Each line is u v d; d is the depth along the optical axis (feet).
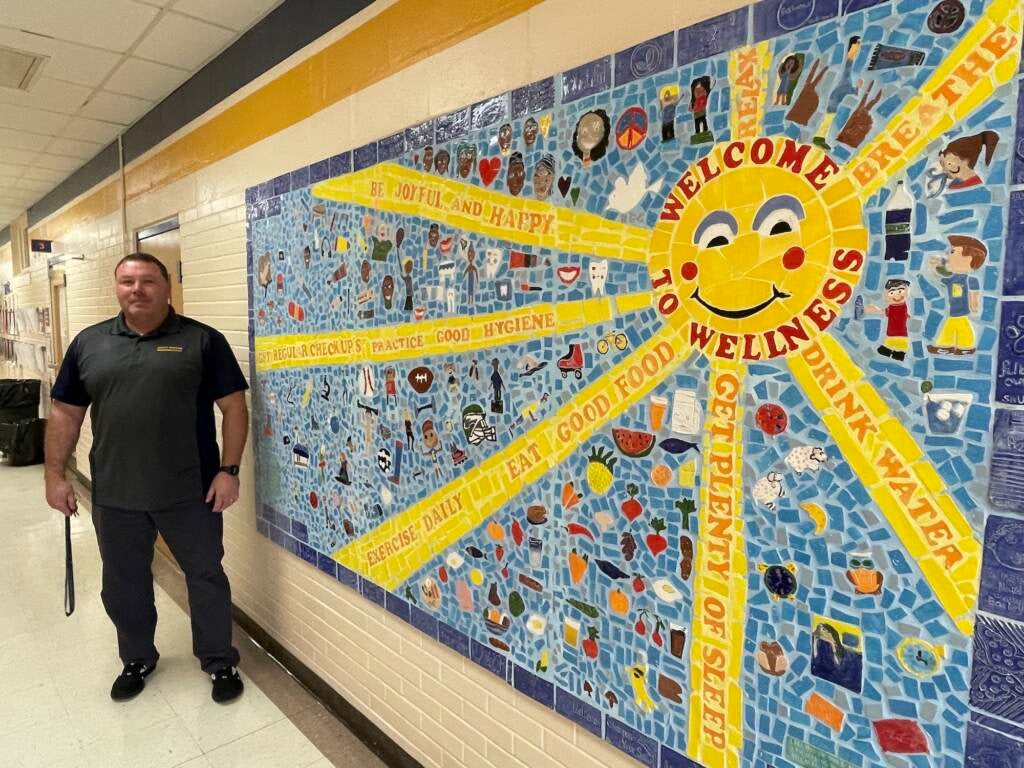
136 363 7.50
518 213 4.81
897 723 3.18
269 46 7.81
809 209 3.28
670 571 4.05
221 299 9.29
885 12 2.97
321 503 7.48
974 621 2.90
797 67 3.27
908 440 3.05
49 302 20.40
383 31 6.04
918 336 2.99
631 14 4.01
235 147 8.66
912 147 2.94
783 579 3.53
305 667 8.23
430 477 5.87
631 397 4.17
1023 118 2.64
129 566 7.80
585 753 4.74
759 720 3.70
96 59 9.20
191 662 8.77
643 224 4.01
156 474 7.50
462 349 5.40
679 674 4.06
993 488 2.81
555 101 4.46
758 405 3.56
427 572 6.02
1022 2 2.61
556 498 4.73
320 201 6.99
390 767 6.73
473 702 5.71
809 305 3.32
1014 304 2.71
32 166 16.01
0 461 21.47
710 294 3.70
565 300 4.52
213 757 6.85
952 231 2.86
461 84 5.23
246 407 8.39
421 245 5.73
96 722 7.41
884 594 3.18
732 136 3.54
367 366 6.52
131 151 12.62
